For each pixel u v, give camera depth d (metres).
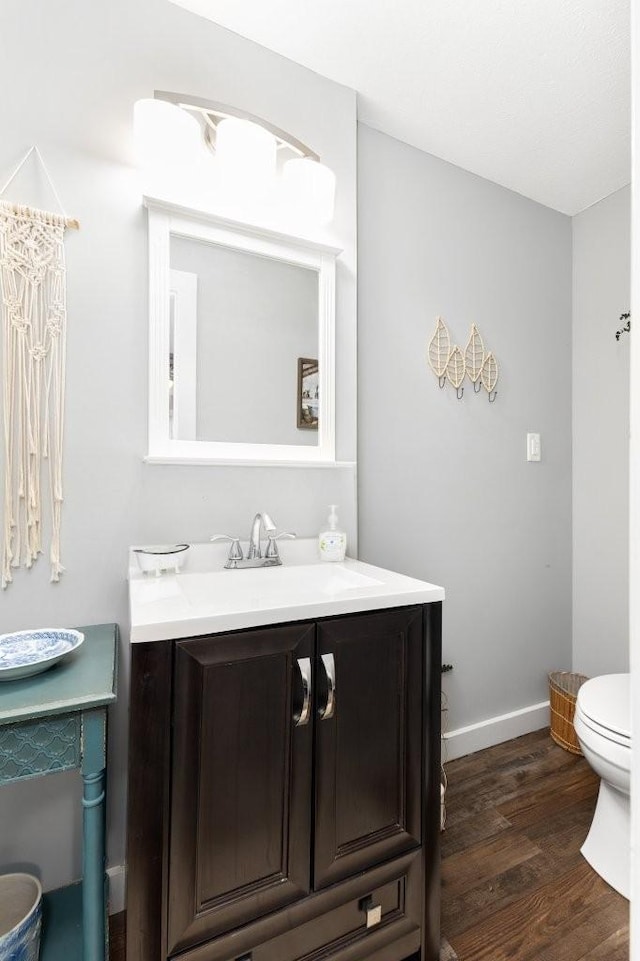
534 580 2.15
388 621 1.01
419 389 1.83
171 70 1.30
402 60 1.47
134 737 0.79
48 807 1.17
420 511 1.83
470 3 1.29
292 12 1.32
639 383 0.49
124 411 1.25
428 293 1.85
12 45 1.14
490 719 2.01
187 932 0.81
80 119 1.21
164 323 1.29
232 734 0.85
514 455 2.09
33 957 0.94
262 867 0.88
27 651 1.00
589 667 2.21
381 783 1.00
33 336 1.16
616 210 2.11
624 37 1.38
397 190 1.78
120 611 1.25
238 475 1.40
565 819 1.53
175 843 0.81
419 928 1.03
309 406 1.50
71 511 1.20
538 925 1.16
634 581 0.49
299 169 1.41
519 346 2.11
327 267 1.51
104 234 1.23
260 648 0.88
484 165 1.93
